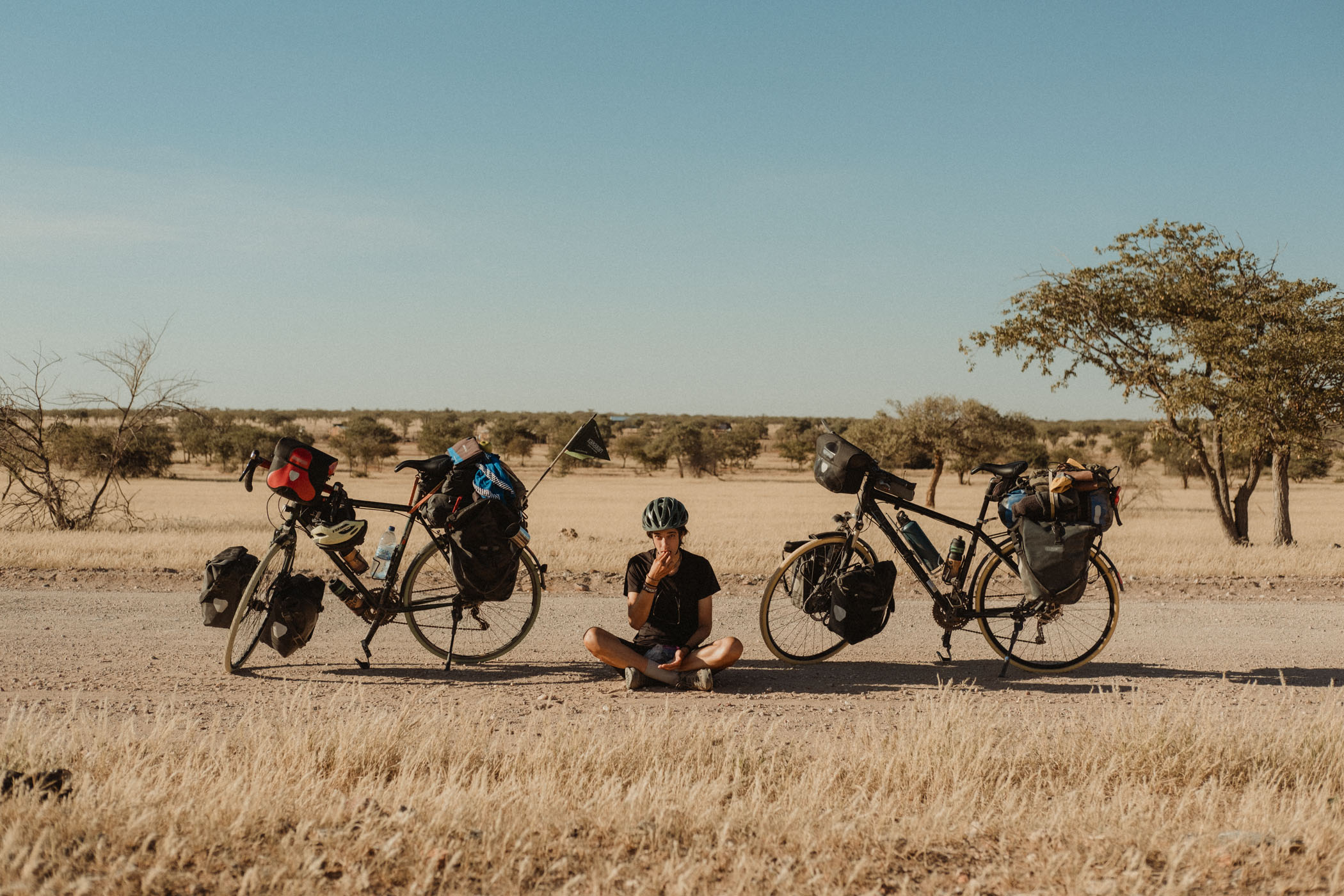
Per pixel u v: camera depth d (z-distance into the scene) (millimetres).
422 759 3861
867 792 3729
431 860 2760
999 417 47531
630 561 5883
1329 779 3854
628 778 3791
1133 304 18203
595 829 3172
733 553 13422
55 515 19094
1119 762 4082
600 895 2664
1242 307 16953
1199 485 67062
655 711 5145
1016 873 2900
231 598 6086
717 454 89312
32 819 2924
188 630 7367
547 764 3828
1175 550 14172
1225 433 17234
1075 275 18734
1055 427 140125
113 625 7523
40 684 5551
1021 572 6250
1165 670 6484
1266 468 79312
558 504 47844
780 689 5820
